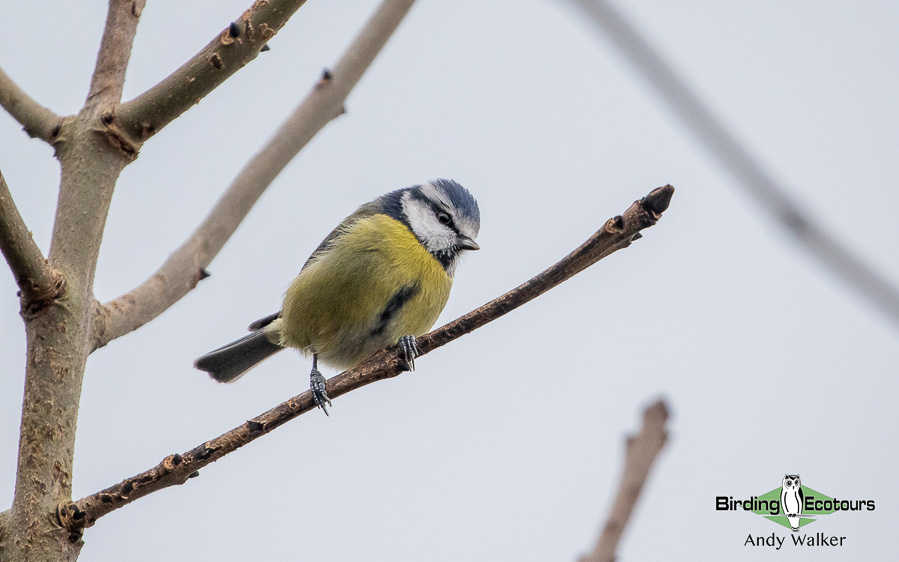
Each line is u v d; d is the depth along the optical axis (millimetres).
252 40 4961
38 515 4414
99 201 4871
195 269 6098
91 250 4836
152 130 4992
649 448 4566
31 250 4445
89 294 4805
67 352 4621
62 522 4438
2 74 5000
